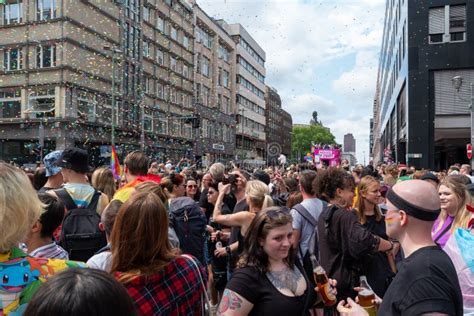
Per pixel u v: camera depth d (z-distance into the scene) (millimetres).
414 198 2029
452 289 1834
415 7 23250
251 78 72188
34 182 5508
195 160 43125
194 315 2277
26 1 26891
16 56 27391
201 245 4973
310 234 4113
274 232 2562
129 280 2062
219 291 5461
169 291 2146
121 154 30828
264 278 2561
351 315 2342
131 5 33156
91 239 3473
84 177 4070
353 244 3387
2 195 1821
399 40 29750
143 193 2287
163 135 38031
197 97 48750
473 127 17188
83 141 27703
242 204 5145
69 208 3703
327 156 22156
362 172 9109
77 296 1124
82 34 27609
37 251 2570
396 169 9062
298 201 5695
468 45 22297
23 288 1853
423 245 2023
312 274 3389
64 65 26016
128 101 32562
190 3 47062
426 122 22891
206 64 51906
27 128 26891
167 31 39781
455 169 11820
